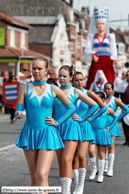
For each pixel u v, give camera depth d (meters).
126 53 102.44
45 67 4.68
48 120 4.62
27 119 4.70
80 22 68.69
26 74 44.56
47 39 55.62
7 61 43.81
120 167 7.82
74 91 5.66
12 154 9.12
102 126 6.71
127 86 11.23
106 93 7.70
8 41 45.59
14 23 45.75
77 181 5.86
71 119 5.55
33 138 4.61
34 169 4.66
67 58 61.75
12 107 16.67
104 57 15.23
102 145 6.70
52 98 4.69
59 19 56.81
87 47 15.38
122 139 12.12
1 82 25.11
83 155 5.73
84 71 72.12
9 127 15.14
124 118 10.72
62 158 5.34
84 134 5.81
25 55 44.75
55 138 4.61
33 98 4.63
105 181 6.64
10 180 6.55
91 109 5.50
